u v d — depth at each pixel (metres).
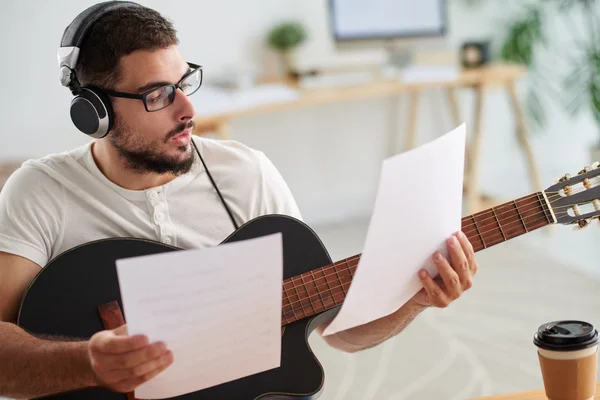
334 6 3.77
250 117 4.14
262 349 1.14
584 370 1.17
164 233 1.50
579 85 4.39
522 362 2.70
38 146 3.81
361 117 4.35
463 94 4.46
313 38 4.14
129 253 1.44
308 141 4.29
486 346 2.83
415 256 1.22
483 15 4.38
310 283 1.43
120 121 1.42
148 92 1.39
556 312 3.06
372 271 1.16
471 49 4.02
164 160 1.44
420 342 2.90
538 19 4.27
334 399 2.54
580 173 1.39
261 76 4.08
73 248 1.43
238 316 1.08
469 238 1.40
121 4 1.45
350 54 4.23
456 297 1.30
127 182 1.49
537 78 4.50
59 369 1.23
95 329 1.40
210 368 1.13
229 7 3.96
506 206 1.40
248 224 1.49
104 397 1.35
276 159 4.25
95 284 1.41
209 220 1.54
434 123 4.48
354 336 1.54
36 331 1.39
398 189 1.09
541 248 3.77
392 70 3.92
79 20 1.44
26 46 3.69
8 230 1.43
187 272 1.01
